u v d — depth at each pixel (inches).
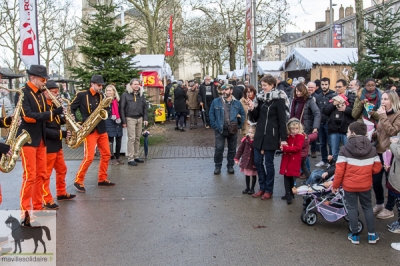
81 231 199.5
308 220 205.3
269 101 243.6
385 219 214.5
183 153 410.0
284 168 239.9
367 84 247.0
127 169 342.3
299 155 237.1
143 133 379.2
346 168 181.3
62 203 247.4
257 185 285.6
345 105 287.7
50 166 235.5
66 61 1273.4
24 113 202.2
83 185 274.5
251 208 235.0
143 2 896.3
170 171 333.1
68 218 219.1
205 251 174.9
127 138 368.2
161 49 1332.4
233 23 1117.7
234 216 220.8
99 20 440.1
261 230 199.8
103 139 282.2
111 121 351.9
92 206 240.8
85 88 431.2
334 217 199.5
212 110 315.6
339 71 647.8
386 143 211.5
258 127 248.5
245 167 259.9
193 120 622.8
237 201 249.0
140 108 359.9
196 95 614.9
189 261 165.2
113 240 187.8
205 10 1115.3
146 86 653.9
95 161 378.0
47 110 216.7
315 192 204.1
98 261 165.6
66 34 1146.0
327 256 168.9
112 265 161.9
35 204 221.1
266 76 247.3
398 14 396.5
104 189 279.3
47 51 1175.0
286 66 768.9
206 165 355.9
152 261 165.3
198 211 229.8
